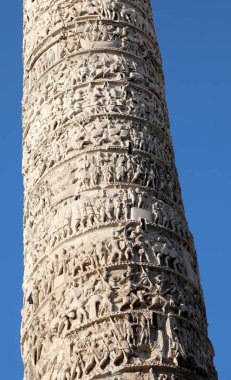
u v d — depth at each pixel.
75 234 14.13
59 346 13.14
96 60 16.48
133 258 13.72
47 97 16.44
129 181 14.78
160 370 12.49
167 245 14.29
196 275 14.74
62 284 13.78
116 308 13.05
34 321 13.98
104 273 13.47
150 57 17.48
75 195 14.63
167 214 14.83
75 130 15.46
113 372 12.34
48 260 14.31
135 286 13.30
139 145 15.39
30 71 17.47
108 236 13.94
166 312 13.25
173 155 16.53
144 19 18.06
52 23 17.47
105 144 15.18
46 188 15.22
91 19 17.22
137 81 16.50
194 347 13.25
